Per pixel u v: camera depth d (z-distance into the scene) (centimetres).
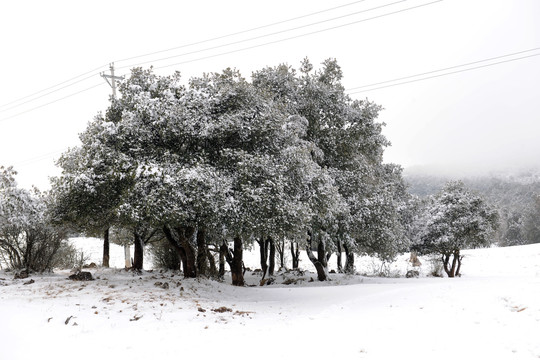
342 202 2219
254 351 691
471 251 4947
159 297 1225
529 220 8075
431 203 3531
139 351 686
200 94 1544
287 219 1506
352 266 2986
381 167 3139
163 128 1469
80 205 1567
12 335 719
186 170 1331
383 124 2609
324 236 2378
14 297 1145
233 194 1498
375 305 1145
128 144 1515
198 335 806
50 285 1415
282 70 2338
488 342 642
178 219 1329
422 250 3362
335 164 2512
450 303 966
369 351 659
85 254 3472
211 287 1591
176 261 2422
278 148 1650
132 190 1331
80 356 648
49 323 817
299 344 730
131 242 2588
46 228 1911
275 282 2436
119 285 1441
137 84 1819
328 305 1288
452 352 618
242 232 1524
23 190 1869
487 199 3278
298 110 2355
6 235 1852
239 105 1599
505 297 899
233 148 1594
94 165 1467
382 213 2458
